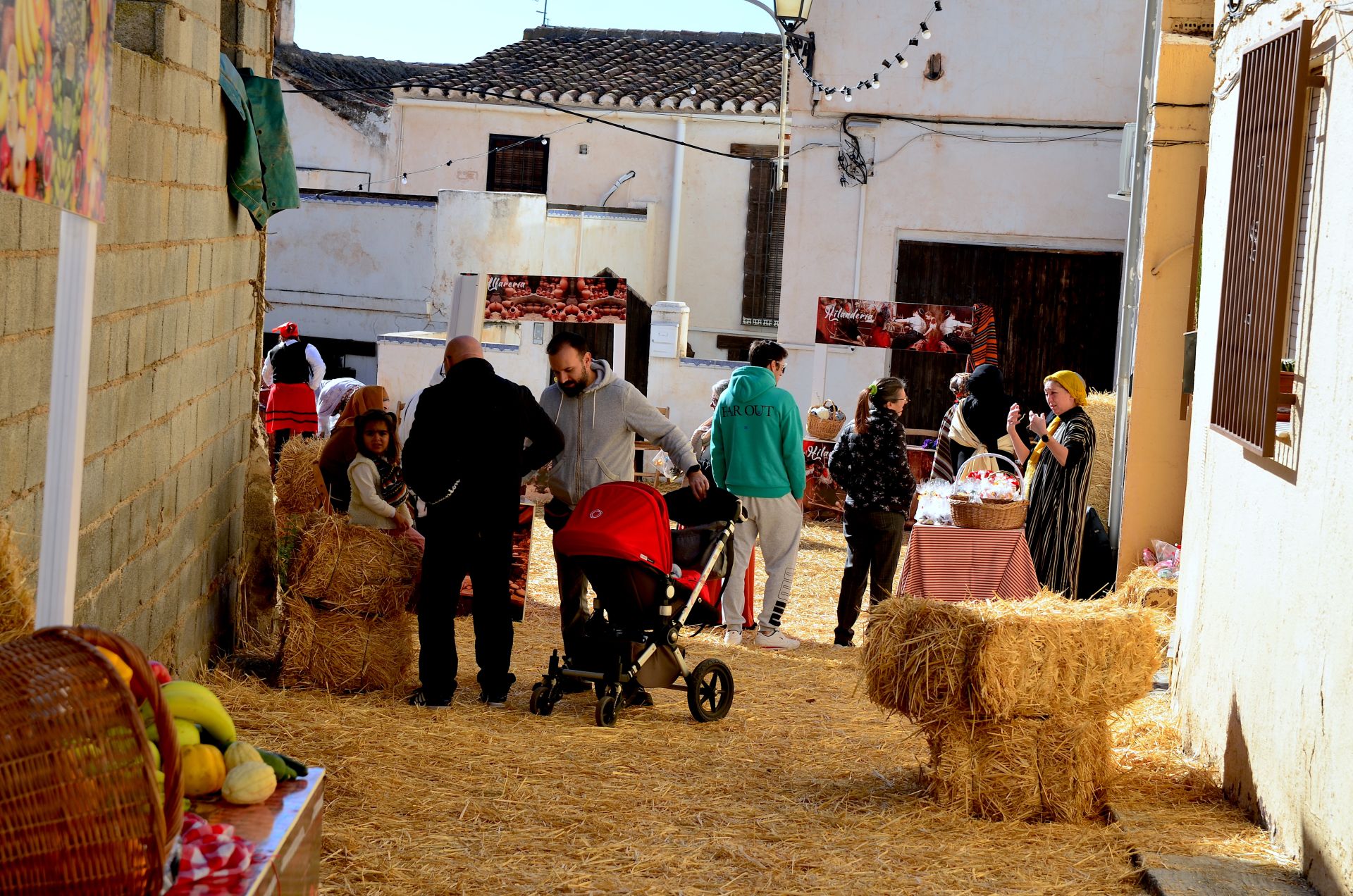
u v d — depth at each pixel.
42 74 2.35
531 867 4.51
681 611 6.72
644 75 24.34
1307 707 4.59
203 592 6.86
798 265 15.73
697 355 23.31
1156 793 5.62
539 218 20.80
